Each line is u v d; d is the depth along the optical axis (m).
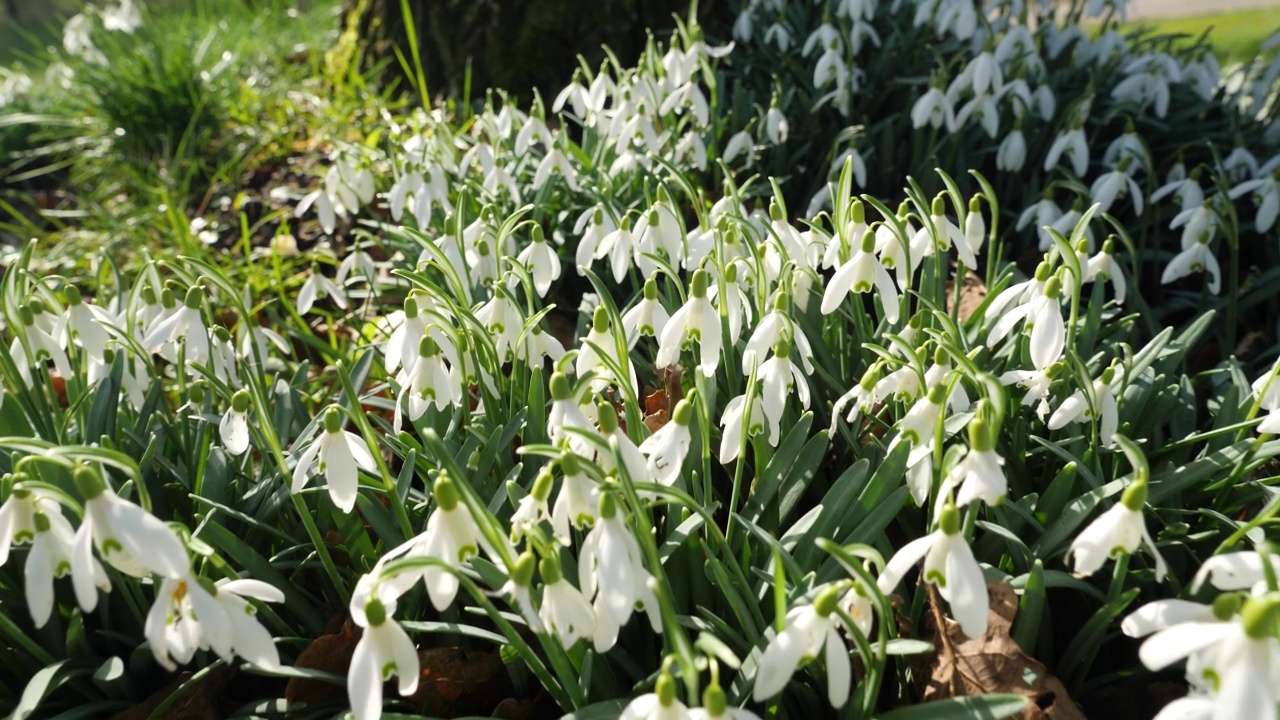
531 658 0.40
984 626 0.36
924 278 0.54
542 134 0.67
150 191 1.03
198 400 0.49
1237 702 0.32
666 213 0.54
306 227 0.92
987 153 0.79
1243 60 1.52
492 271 0.57
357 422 0.42
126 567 0.36
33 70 1.94
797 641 0.35
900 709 0.39
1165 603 0.35
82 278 0.91
